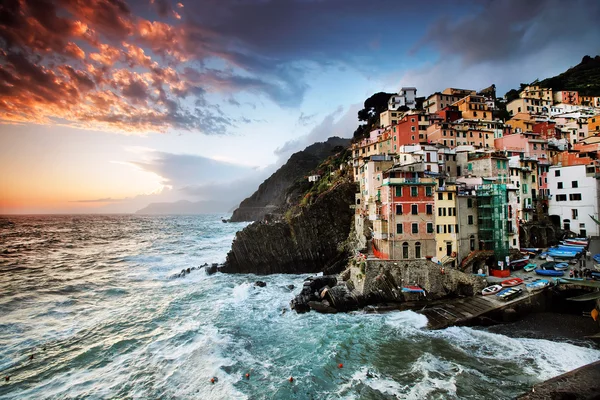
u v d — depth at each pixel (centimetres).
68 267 8012
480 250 5106
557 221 6800
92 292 5766
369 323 4097
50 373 3075
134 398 2683
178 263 8581
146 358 3319
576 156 6875
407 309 4459
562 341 3447
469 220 5222
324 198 7775
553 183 6894
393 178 5103
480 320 3912
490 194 5225
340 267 6812
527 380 2772
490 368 2972
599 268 4569
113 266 8212
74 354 3425
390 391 2675
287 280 6712
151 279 6850
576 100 11488
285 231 7556
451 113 9494
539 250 5778
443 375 2877
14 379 2980
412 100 12688
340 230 7656
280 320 4334
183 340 3722
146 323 4275
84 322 4325
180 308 4881
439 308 4312
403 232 5019
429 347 3406
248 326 4128
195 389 2777
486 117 9650
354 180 8275
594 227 6247
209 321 4294
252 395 2666
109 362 3256
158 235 16938
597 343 3372
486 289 4438
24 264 8269
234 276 7156
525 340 3494
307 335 3819
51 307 4912
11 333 3950
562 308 4166
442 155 6844
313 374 2969
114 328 4109
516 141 7881
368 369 3023
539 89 11575
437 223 5081
